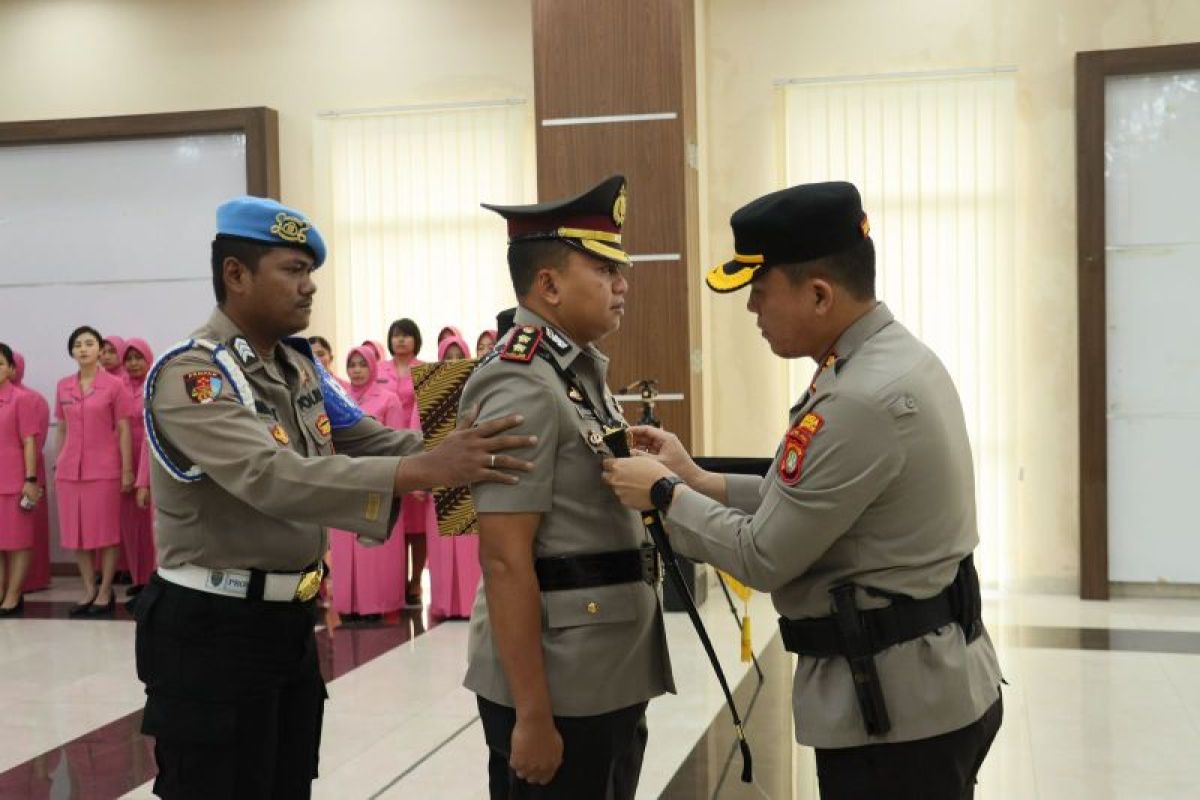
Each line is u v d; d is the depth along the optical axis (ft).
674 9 19.89
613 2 20.03
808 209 6.18
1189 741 13.71
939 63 23.15
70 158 26.76
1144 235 22.38
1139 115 22.34
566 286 6.54
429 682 16.93
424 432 7.12
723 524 6.22
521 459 6.24
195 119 25.86
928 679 5.99
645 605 6.70
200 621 7.00
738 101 23.98
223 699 6.97
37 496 23.40
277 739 7.41
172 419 6.79
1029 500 23.00
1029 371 22.94
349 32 25.70
